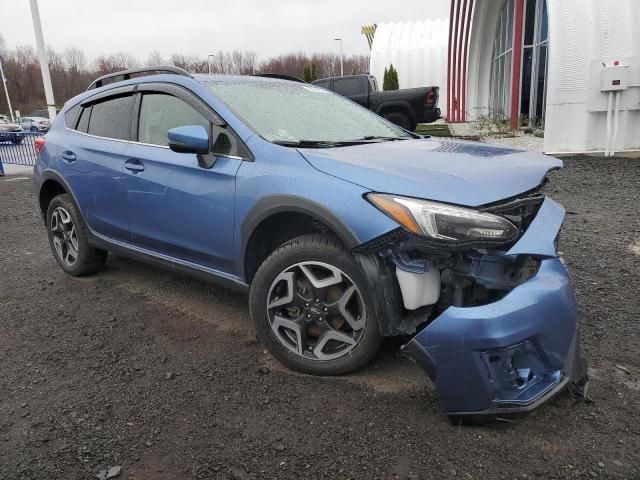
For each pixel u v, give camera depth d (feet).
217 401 8.75
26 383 9.49
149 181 11.55
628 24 33.71
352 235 8.17
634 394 8.54
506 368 7.25
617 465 7.00
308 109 12.10
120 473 7.13
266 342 9.67
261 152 9.70
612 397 8.46
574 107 35.65
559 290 7.51
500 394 7.30
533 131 50.31
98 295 13.74
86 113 14.29
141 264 16.21
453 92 83.61
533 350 7.28
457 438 7.61
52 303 13.33
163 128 11.72
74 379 9.58
